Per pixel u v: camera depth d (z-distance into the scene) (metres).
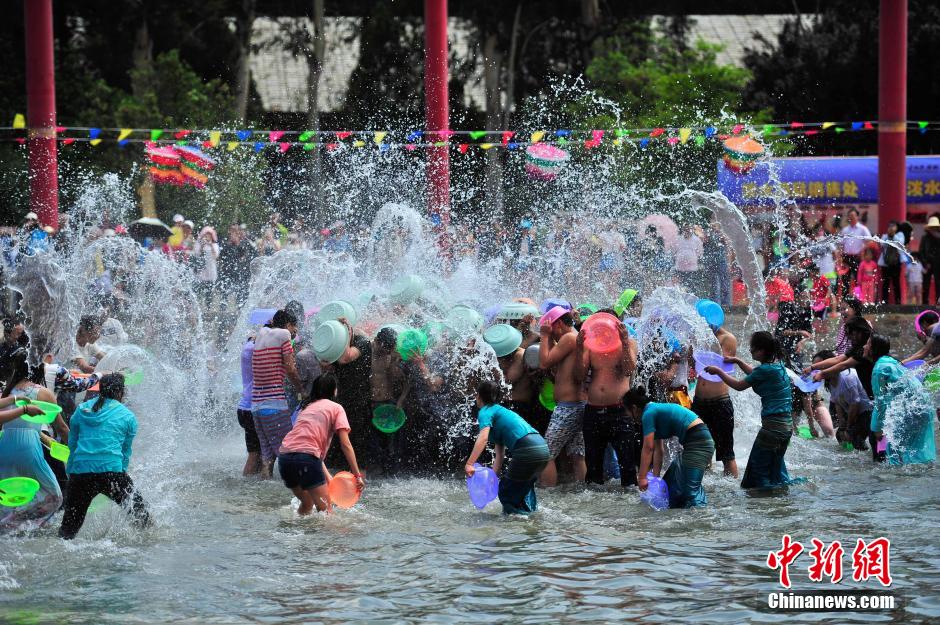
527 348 16.11
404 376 16.28
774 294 22.52
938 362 17.66
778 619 9.80
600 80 47.34
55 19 50.44
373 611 10.16
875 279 32.81
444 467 16.34
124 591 10.79
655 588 10.70
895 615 9.87
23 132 41.47
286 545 12.45
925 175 35.72
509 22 53.84
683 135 32.91
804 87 47.56
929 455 16.52
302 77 58.19
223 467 17.11
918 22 46.06
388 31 53.19
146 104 44.78
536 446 13.66
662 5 54.34
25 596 10.63
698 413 15.88
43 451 13.61
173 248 31.77
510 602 10.36
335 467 16.59
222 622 9.89
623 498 14.66
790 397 15.09
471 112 53.47
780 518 13.35
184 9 51.31
